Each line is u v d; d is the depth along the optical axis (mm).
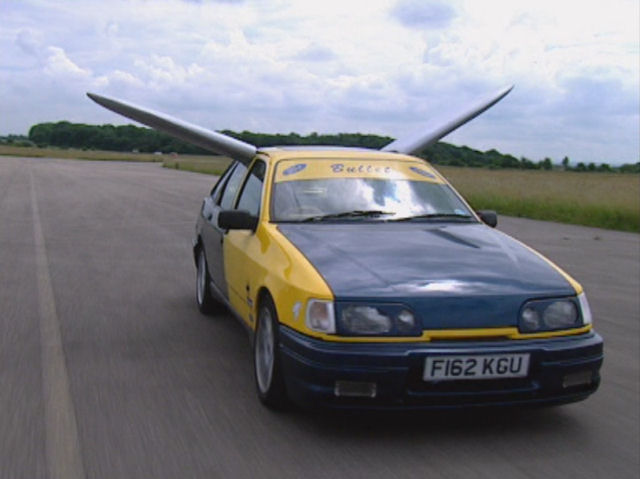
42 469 3406
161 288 8109
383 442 3805
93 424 3990
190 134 6082
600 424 4172
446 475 3412
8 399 4383
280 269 4137
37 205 19016
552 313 3820
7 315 6613
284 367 3875
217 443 3748
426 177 5461
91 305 7125
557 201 23000
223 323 6492
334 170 5281
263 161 5562
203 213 6969
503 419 4199
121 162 77500
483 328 3688
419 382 3617
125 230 13766
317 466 3482
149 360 5281
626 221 18812
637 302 8102
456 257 4152
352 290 3715
